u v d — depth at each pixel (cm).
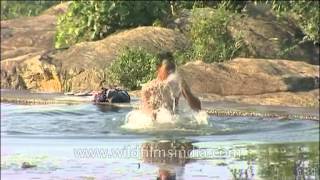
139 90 2847
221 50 3597
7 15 8362
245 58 3472
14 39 4947
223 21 3794
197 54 3512
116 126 1916
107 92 2472
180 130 1839
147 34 3622
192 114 2006
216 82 3009
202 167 1290
